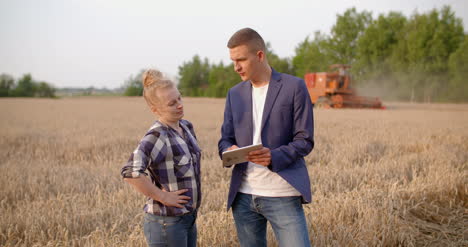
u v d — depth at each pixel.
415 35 40.22
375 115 18.47
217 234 3.19
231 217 3.50
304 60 54.91
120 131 11.54
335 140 9.09
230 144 2.51
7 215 3.83
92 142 8.86
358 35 50.09
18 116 20.41
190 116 19.81
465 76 36.16
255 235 2.50
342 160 6.50
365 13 49.75
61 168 6.14
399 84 42.56
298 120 2.26
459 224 3.96
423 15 40.94
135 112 25.20
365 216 3.55
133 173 1.92
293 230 2.22
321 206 3.80
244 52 2.22
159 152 2.04
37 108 32.22
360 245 3.12
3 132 11.17
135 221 3.62
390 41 45.59
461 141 8.69
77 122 15.55
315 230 3.32
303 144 2.19
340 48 50.88
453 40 38.75
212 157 7.32
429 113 20.48
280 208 2.26
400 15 47.03
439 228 3.83
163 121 2.13
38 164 6.48
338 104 24.42
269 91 2.31
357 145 7.86
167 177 2.08
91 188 5.00
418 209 4.23
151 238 2.12
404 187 4.83
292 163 2.29
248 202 2.40
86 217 3.75
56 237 3.26
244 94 2.46
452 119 15.90
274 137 2.30
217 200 4.27
